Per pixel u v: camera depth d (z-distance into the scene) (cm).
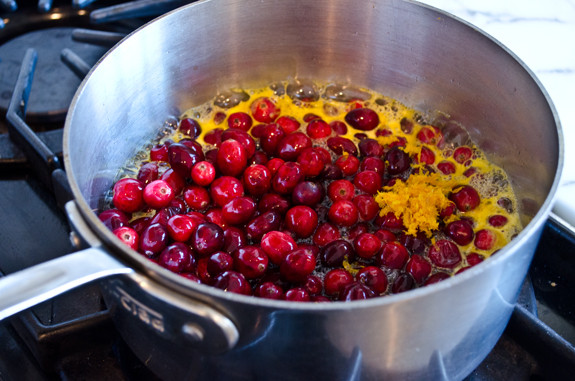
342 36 37
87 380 28
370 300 20
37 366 29
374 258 31
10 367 29
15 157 36
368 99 39
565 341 27
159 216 32
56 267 21
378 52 37
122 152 35
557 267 32
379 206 33
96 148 31
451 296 21
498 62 32
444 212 33
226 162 34
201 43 35
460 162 36
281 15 36
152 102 35
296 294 27
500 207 33
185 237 31
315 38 37
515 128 32
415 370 23
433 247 31
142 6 42
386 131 38
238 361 23
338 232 32
